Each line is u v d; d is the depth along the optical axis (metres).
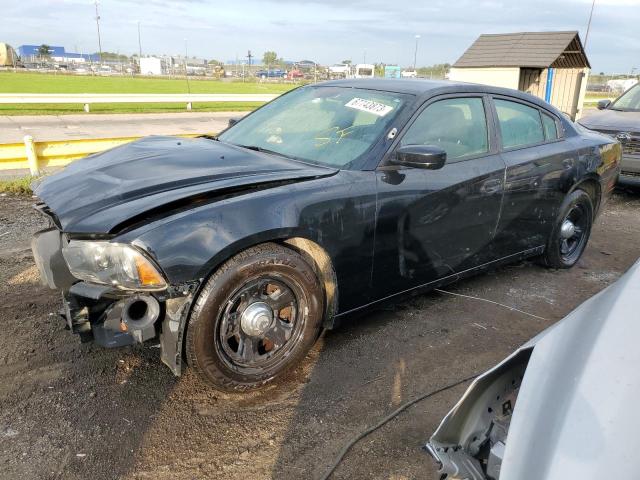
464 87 3.73
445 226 3.45
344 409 2.72
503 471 1.24
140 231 2.39
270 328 2.80
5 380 2.83
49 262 2.75
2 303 3.65
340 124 3.46
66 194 2.79
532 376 1.43
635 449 1.12
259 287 2.70
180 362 2.53
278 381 2.92
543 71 16.83
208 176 2.82
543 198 4.15
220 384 2.66
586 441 1.17
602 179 4.70
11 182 6.88
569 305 4.07
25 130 14.08
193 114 20.64
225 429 2.54
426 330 3.56
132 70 64.31
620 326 1.44
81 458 2.32
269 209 2.65
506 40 17.64
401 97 3.48
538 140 4.20
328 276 2.99
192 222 2.46
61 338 3.25
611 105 9.06
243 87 39.22
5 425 2.50
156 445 2.42
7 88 27.58
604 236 6.00
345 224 2.92
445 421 1.61
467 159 3.57
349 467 2.33
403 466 2.35
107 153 3.47
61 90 27.73
